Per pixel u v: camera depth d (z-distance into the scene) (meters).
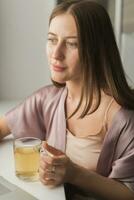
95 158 1.01
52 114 1.13
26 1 1.79
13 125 1.20
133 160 0.95
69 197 0.99
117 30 1.87
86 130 1.04
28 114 1.20
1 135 1.20
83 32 0.92
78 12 0.92
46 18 1.83
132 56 1.92
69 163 0.90
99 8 0.96
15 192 0.85
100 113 1.02
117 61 1.00
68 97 1.11
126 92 1.01
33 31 1.84
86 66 0.96
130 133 0.96
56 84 1.15
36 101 1.19
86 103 1.02
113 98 1.02
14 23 1.81
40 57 1.89
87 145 1.02
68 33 0.93
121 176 0.94
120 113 0.99
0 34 1.81
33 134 1.20
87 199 0.99
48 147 0.93
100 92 1.01
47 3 1.81
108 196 0.93
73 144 1.04
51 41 0.97
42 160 0.89
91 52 0.94
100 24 0.95
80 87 1.04
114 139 0.98
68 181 0.91
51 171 0.88
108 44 0.97
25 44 1.86
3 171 0.97
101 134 1.02
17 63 1.87
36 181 0.92
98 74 0.99
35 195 0.85
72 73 0.97
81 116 1.04
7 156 1.07
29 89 1.92
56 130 1.10
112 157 1.00
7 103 1.83
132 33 1.89
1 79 1.88
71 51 0.94
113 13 1.88
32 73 1.91
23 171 0.93
